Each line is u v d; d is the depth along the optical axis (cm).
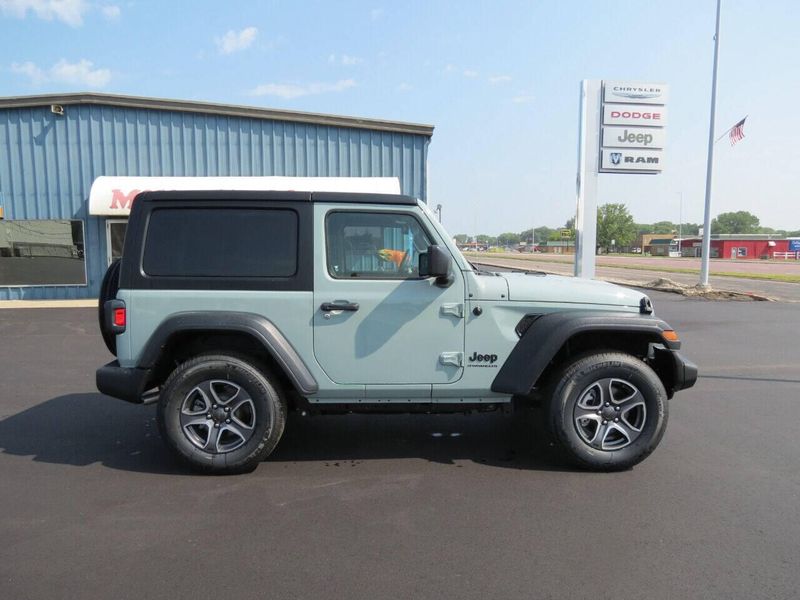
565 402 416
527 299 426
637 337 454
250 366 413
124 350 413
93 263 1639
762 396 650
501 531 334
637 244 13525
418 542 321
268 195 416
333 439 501
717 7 1975
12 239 1609
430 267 391
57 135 1598
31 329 1134
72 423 544
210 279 412
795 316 1362
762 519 349
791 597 269
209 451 413
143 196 416
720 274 3356
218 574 289
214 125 1653
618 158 1780
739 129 1956
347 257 421
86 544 319
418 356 422
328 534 330
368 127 1708
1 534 330
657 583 281
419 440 499
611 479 412
